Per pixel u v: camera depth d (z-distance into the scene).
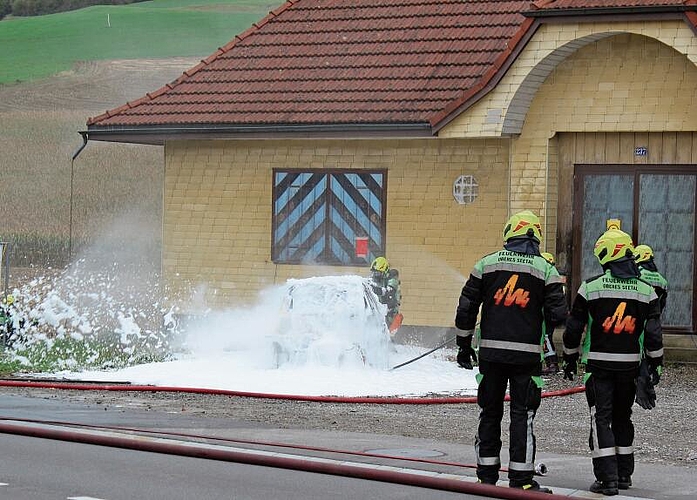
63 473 10.98
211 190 24.97
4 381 17.56
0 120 62.75
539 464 12.31
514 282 10.91
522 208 21.94
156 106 24.98
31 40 78.75
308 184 24.23
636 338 11.23
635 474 11.91
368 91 23.64
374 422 14.92
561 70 21.64
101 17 83.06
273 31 26.25
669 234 21.67
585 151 21.94
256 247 24.64
